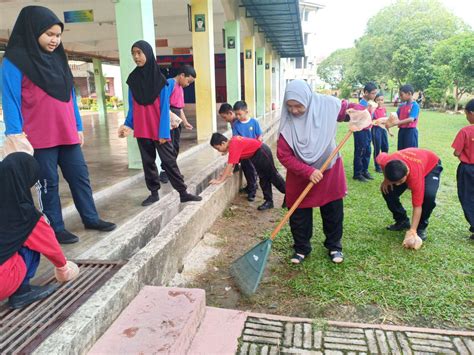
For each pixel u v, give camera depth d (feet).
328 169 10.98
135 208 13.30
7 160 6.76
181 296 8.52
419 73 94.38
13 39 9.25
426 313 9.09
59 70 9.77
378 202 17.47
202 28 28.02
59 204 10.36
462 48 67.41
